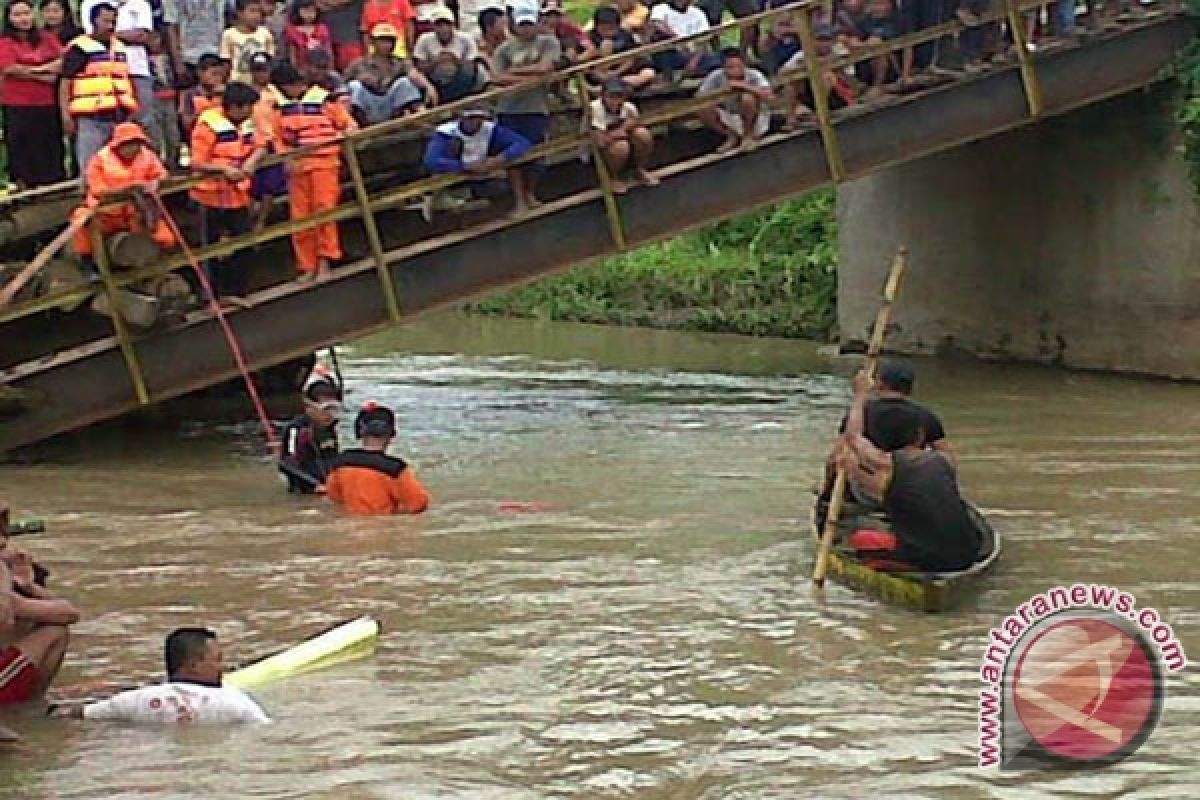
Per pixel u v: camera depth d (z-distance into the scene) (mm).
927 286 32688
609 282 42969
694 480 20438
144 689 12062
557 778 10781
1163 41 27016
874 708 12031
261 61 21906
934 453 15258
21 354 23188
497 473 21125
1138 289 28469
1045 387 27703
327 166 21672
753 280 39188
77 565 16547
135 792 10602
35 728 11883
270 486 20625
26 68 22641
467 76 24359
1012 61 25969
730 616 14438
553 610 14695
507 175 23656
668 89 25859
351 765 11031
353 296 22453
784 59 26719
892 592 14711
